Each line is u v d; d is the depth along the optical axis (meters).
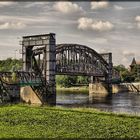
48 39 106.38
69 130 43.25
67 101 118.31
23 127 44.97
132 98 138.38
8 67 198.00
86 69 142.62
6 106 68.06
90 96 149.75
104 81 174.38
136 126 46.06
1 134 39.88
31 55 112.50
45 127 45.12
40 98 105.06
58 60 120.75
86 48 141.00
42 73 108.50
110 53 170.38
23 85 98.38
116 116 54.66
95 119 51.16
